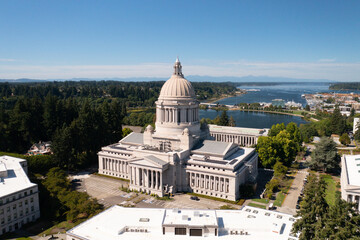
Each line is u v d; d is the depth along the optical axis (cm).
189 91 16275
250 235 8194
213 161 14375
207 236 8219
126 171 16450
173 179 14325
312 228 7606
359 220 7244
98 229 8619
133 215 9431
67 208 11956
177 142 15475
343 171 12656
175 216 8838
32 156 16950
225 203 13150
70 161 17400
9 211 10662
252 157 16138
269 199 13488
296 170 17875
